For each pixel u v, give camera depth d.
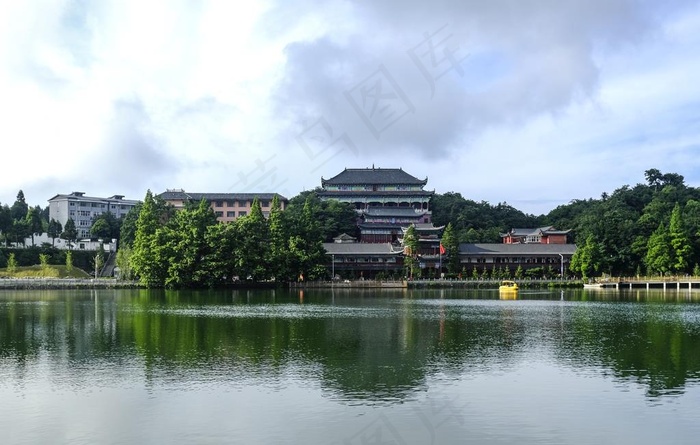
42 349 60.59
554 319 89.38
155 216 163.50
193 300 123.62
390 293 155.00
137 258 156.12
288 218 168.75
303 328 77.31
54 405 40.97
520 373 50.75
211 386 45.88
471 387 45.97
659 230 181.75
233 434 35.81
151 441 34.72
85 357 56.53
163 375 49.31
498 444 34.66
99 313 94.50
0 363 53.72
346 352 59.84
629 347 63.41
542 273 198.38
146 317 89.00
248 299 127.38
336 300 126.56
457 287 178.50
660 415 39.44
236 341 66.12
